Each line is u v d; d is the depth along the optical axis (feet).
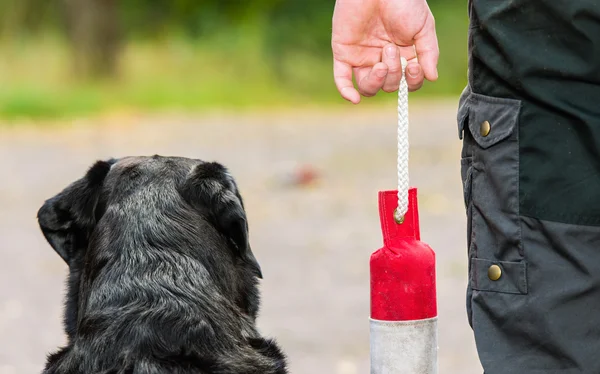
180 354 12.21
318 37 121.60
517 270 11.00
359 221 44.27
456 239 39.96
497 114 11.18
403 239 11.50
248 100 106.32
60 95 96.27
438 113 93.30
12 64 110.93
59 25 120.57
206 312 12.64
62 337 28.30
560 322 10.78
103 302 12.72
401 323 11.36
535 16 10.77
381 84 12.60
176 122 86.33
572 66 10.65
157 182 13.62
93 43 108.68
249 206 48.14
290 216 45.55
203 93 106.11
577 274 10.74
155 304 12.57
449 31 125.18
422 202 48.16
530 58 10.78
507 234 11.03
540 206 10.87
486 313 11.27
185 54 118.01
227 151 66.64
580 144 10.74
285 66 117.50
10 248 39.65
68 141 73.10
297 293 32.17
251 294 13.80
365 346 26.76
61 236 14.03
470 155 11.76
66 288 13.99
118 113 92.43
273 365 12.98
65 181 55.47
